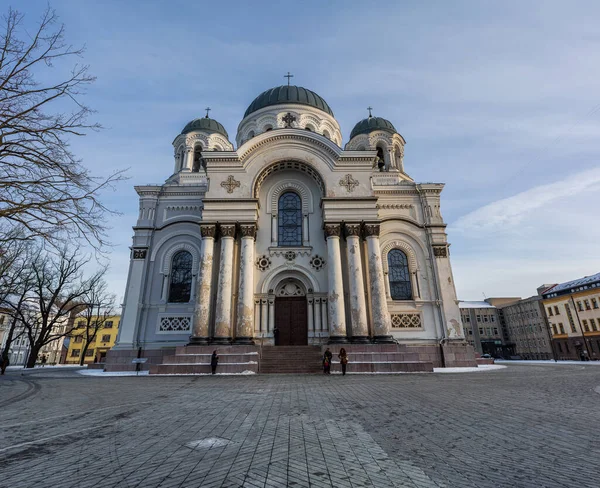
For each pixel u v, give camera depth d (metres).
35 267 32.53
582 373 18.02
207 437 5.70
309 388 11.79
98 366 25.75
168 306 23.88
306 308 23.77
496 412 7.51
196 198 26.41
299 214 25.69
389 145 32.94
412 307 24.59
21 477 4.04
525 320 69.25
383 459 4.55
